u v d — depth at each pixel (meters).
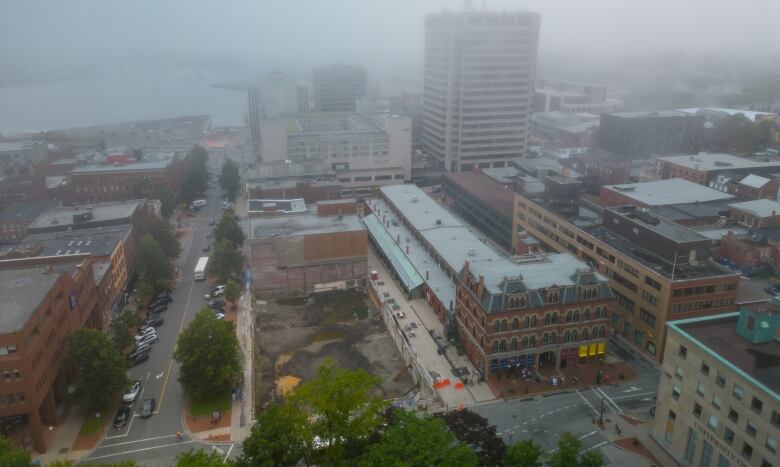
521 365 114.81
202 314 109.94
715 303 118.00
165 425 101.25
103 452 94.06
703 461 84.31
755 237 155.88
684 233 127.88
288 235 152.50
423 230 172.75
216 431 99.62
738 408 76.88
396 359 125.62
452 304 132.38
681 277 116.56
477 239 166.12
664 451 92.38
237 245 185.38
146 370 118.56
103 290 132.50
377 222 194.38
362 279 160.38
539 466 74.38
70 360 101.06
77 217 166.00
